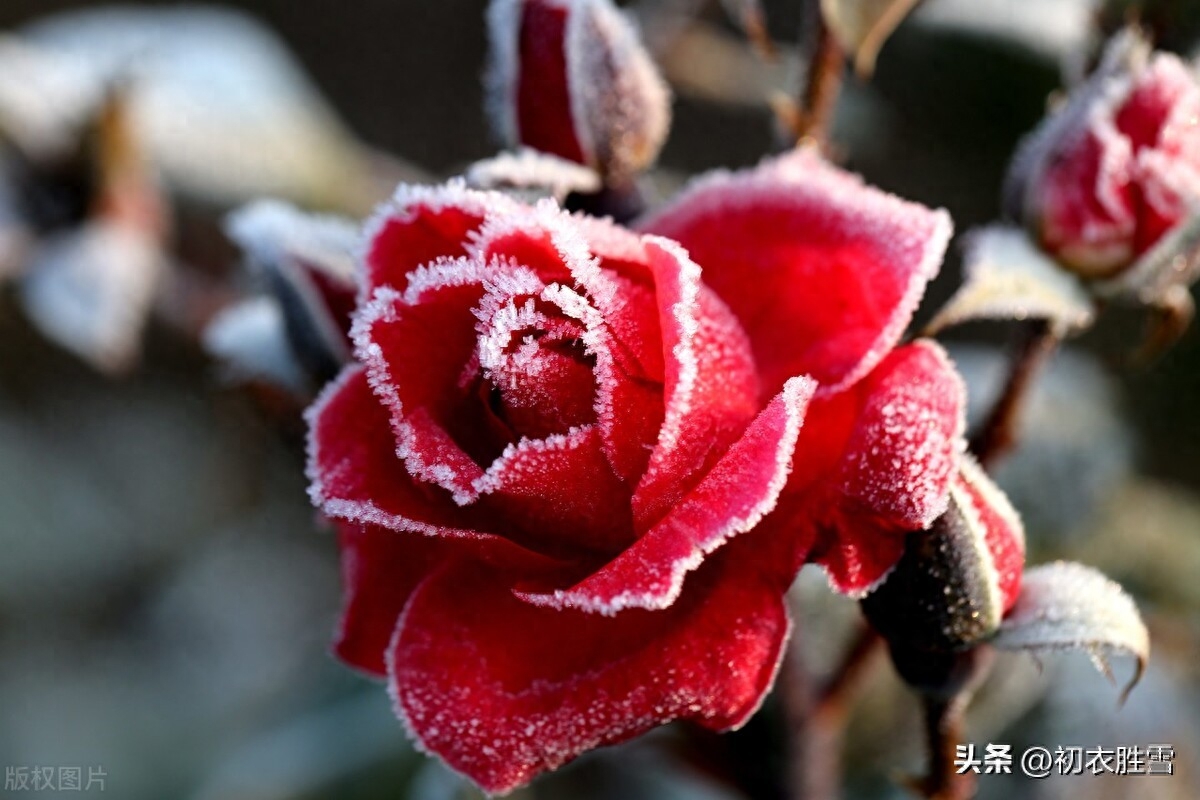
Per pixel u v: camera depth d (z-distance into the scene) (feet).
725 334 1.17
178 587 3.10
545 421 1.13
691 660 1.15
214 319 1.84
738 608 1.16
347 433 1.18
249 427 2.83
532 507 1.14
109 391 3.15
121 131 1.79
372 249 1.17
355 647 1.22
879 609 1.22
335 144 2.05
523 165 1.26
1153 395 1.88
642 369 1.13
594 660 1.16
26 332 2.92
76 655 3.06
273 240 1.36
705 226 1.22
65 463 3.17
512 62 1.31
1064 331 1.37
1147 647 1.22
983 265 1.35
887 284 1.19
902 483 1.15
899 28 1.74
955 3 1.72
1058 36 1.70
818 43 1.36
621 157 1.32
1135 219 1.34
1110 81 1.35
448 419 1.16
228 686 2.94
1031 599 1.22
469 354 1.16
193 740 2.88
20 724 2.93
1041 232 1.35
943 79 1.75
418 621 1.17
